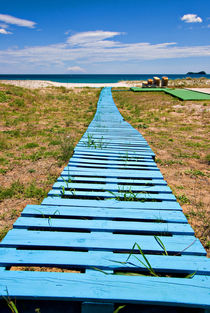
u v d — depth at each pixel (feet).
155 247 7.13
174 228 8.11
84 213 8.87
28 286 5.65
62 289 5.57
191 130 28.25
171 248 7.11
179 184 13.78
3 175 14.02
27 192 11.82
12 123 28.22
